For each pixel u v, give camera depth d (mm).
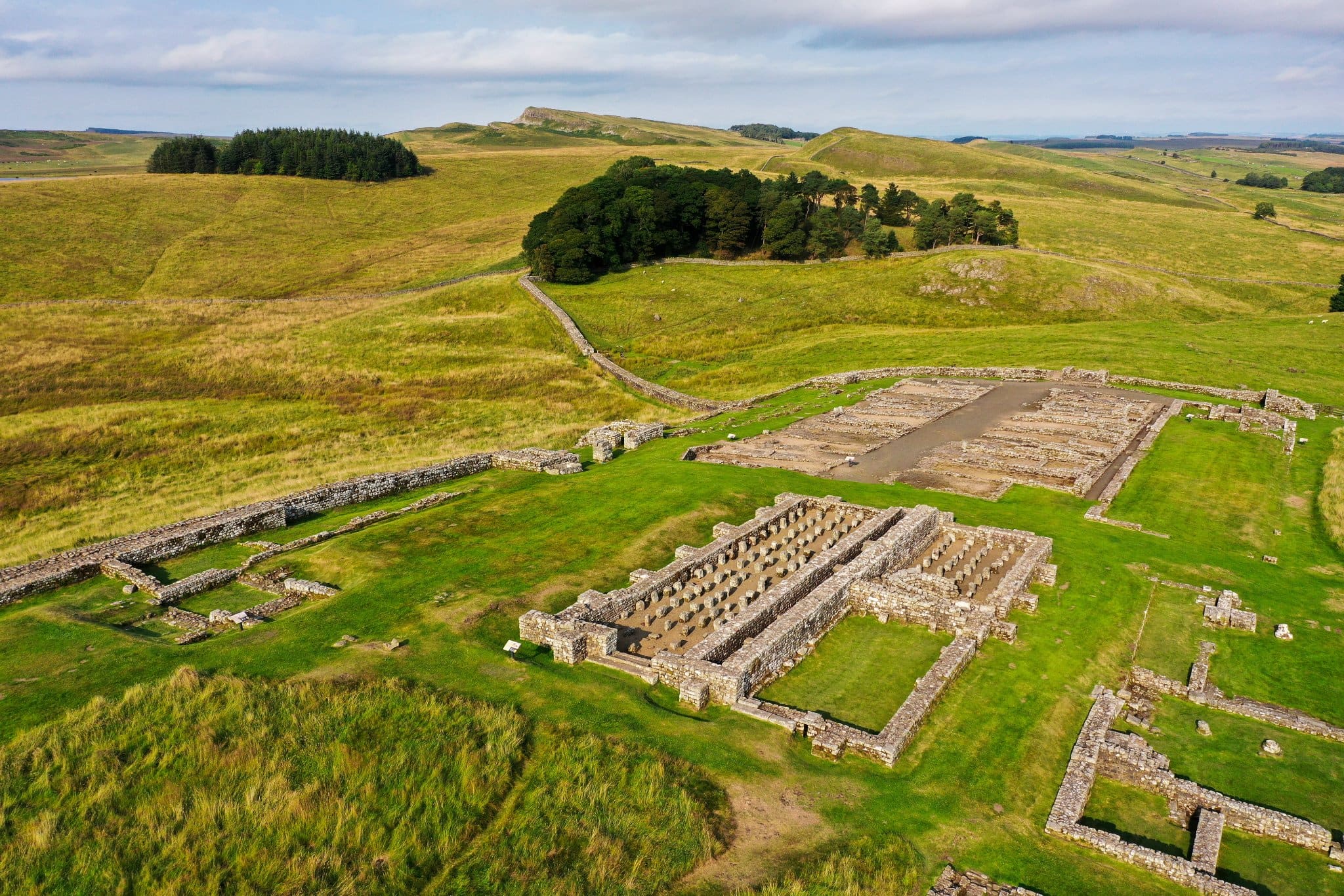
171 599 29906
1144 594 31984
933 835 18594
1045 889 17109
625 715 22000
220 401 72438
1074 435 54312
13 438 58875
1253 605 31391
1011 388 68812
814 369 81312
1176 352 75438
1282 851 19281
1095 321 100750
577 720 21594
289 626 26719
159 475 53812
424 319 103188
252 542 36406
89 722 20438
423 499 41688
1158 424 55594
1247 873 18578
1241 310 106250
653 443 56719
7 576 30922
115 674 23266
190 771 19031
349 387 79625
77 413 65438
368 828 17578
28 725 20656
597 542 34906
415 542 34719
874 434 56062
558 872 16688
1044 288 107750
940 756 21641
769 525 36781
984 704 24234
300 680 22812
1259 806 20016
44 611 28047
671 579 30391
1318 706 25266
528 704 22312
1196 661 27172
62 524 44844
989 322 100312
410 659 24469
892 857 17625
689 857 17219
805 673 26016
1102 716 23578
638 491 41500
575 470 47562
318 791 18484
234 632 26812
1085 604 30953
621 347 95375
